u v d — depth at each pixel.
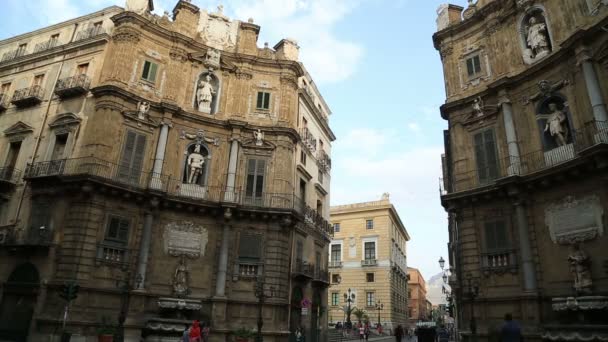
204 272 25.80
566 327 15.72
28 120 27.27
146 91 26.89
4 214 24.97
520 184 20.23
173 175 26.62
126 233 24.03
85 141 24.64
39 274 22.34
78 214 22.75
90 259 22.33
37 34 30.78
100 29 27.88
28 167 25.12
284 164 29.00
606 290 16.64
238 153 28.66
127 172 24.97
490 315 20.50
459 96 25.22
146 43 27.67
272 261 26.73
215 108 29.34
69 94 26.34
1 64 29.91
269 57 31.98
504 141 22.33
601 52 18.31
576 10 20.36
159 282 24.47
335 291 60.41
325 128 40.28
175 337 21.95
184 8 30.05
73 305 21.31
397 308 61.75
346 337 42.00
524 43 22.97
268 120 30.00
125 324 22.31
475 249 21.88
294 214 27.58
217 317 24.62
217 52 29.83
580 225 17.98
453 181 24.25
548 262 19.02
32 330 21.38
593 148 16.66
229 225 26.73
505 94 22.56
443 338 35.34
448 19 27.48
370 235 60.81
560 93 20.38
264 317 25.56
